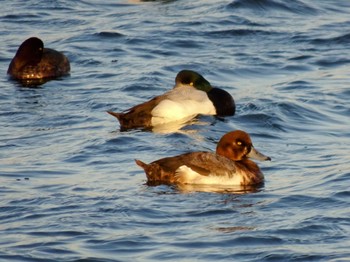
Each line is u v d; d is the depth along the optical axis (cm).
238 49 2444
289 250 1243
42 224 1336
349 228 1314
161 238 1288
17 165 1609
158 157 1645
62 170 1579
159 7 2845
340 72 2255
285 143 1753
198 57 2377
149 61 2350
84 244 1270
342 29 2588
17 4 2880
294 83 2164
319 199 1428
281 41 2502
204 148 1709
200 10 2778
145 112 1878
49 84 2188
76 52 2425
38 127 1848
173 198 1436
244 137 1550
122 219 1352
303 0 2833
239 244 1266
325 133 1822
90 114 1933
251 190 1482
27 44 2259
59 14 2786
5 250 1252
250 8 2769
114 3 2916
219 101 1952
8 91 2141
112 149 1689
